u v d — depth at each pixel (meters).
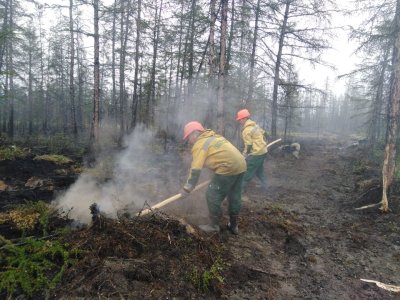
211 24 8.46
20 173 6.96
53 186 5.87
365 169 9.54
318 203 6.29
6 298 2.56
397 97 5.64
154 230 3.56
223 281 3.11
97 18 10.71
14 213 4.02
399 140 8.30
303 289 3.20
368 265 3.76
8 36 11.05
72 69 17.50
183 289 2.86
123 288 2.71
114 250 3.19
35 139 13.78
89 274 2.85
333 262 3.80
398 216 5.18
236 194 4.15
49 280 2.76
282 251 4.02
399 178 6.25
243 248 3.92
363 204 5.88
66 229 3.56
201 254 3.39
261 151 6.30
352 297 3.12
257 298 2.97
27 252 3.15
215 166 3.85
